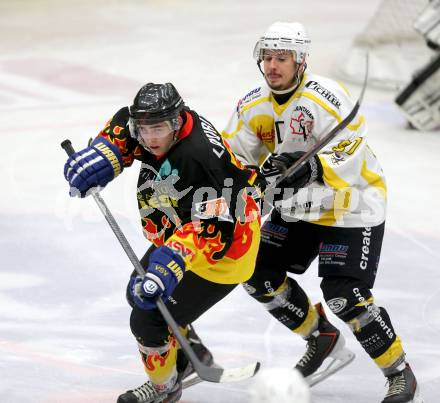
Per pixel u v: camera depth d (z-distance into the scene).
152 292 8.98
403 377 10.73
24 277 15.20
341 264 10.61
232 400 11.04
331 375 11.65
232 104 28.95
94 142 10.23
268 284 11.12
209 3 47.66
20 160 22.69
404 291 14.89
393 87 30.47
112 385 11.24
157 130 8.98
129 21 43.16
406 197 20.05
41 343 12.58
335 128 10.08
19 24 42.28
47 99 29.52
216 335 13.09
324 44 38.06
